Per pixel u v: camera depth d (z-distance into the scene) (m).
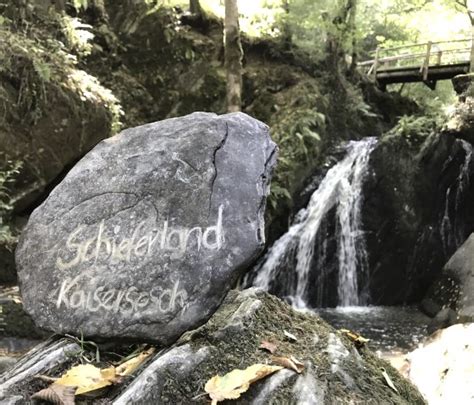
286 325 1.92
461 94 8.69
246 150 1.89
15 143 5.57
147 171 1.90
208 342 1.71
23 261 1.91
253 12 10.88
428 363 3.97
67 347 1.74
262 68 10.56
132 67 9.39
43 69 5.61
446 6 11.86
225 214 1.76
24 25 6.54
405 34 13.66
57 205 1.98
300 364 1.63
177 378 1.57
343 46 11.12
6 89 5.60
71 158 6.00
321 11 10.48
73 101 5.95
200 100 9.49
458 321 5.68
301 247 8.21
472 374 3.51
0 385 1.60
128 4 9.76
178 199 1.82
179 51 9.73
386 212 8.24
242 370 1.58
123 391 1.55
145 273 1.74
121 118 8.53
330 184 8.64
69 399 1.50
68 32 7.12
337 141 9.91
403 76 11.70
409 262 8.22
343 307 7.91
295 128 8.92
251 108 9.93
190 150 1.89
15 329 4.02
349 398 1.57
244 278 7.99
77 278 1.81
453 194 8.40
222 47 9.98
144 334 1.67
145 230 1.82
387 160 8.42
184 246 1.74
